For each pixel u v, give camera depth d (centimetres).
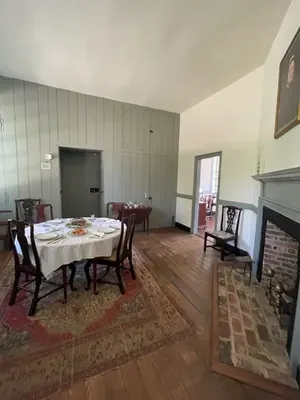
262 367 151
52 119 411
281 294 203
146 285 263
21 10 212
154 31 241
